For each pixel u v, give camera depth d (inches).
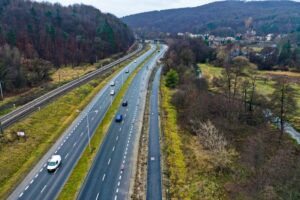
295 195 1803.6
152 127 3211.1
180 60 6146.7
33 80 4894.2
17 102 3885.3
